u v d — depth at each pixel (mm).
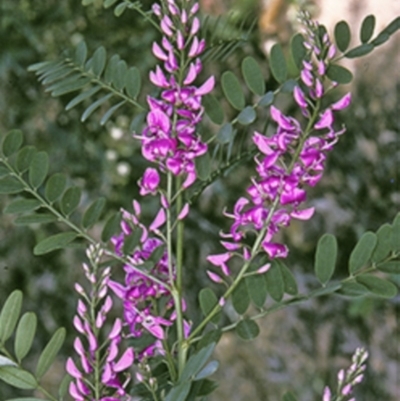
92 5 1278
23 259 1336
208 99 562
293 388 1569
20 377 508
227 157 592
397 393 1422
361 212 1351
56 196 566
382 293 529
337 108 523
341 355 1454
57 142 1298
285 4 1250
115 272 1253
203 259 1318
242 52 1184
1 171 566
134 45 1265
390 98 1354
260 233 539
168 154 540
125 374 505
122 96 605
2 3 1285
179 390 482
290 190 524
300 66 561
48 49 1296
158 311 557
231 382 1598
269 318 1591
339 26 560
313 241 1374
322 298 1436
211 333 542
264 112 1145
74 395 502
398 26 559
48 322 1351
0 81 1300
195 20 546
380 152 1344
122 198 1310
